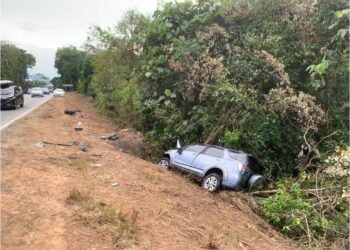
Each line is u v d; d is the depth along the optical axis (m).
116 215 6.48
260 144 12.22
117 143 15.12
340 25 12.42
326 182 9.98
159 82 15.78
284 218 8.91
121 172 9.88
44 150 11.30
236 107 12.78
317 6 13.22
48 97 53.47
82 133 16.86
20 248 5.05
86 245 5.37
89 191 7.52
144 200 7.80
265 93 13.36
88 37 34.75
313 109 12.25
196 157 11.43
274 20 14.09
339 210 9.34
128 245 5.56
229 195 9.80
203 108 13.98
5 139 12.48
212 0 14.71
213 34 14.00
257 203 9.67
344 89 13.04
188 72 14.09
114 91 26.77
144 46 16.41
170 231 6.45
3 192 6.95
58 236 5.50
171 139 15.28
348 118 12.83
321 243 7.97
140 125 19.14
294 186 9.82
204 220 7.51
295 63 13.55
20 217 5.94
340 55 12.67
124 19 25.50
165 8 15.12
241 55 13.62
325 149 12.03
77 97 55.53
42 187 7.52
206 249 6.08
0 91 26.22
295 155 12.81
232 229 7.46
